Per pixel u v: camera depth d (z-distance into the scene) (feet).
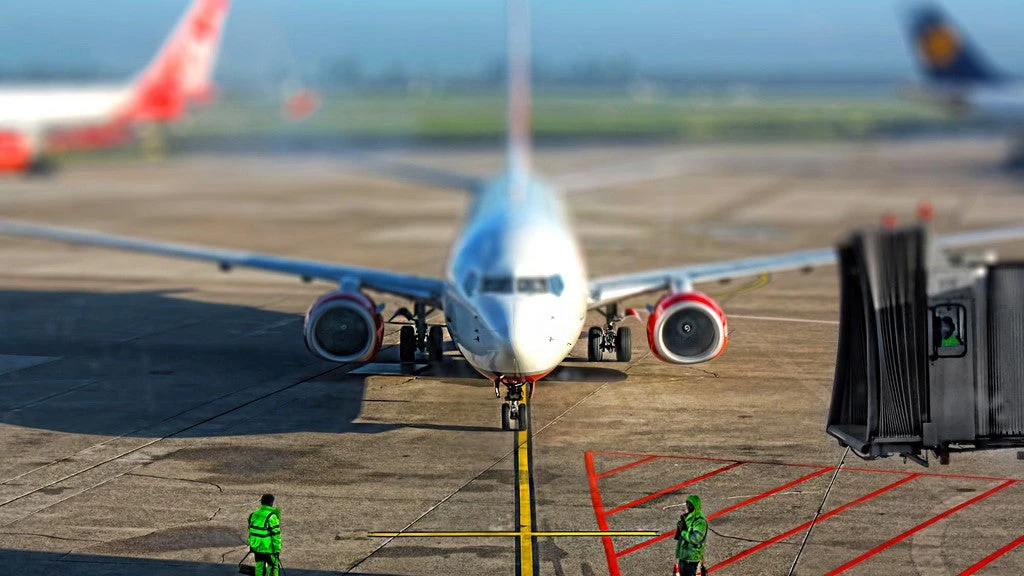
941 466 251.19
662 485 240.53
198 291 481.46
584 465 253.65
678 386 321.52
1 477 246.68
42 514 224.53
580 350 365.20
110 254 595.47
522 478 245.45
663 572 197.06
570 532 215.31
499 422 286.87
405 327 348.38
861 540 210.38
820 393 313.53
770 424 284.20
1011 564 198.80
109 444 270.46
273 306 447.01
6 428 283.59
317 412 296.92
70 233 423.64
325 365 349.82
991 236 411.54
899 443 213.66
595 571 197.88
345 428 282.56
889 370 212.64
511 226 314.14
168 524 219.41
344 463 255.70
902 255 209.77
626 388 319.47
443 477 246.06
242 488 239.71
